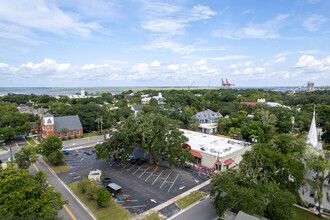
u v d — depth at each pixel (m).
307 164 33.53
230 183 29.59
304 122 92.94
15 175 25.69
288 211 27.81
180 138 49.97
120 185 41.59
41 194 27.02
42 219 23.28
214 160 50.16
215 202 30.44
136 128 49.81
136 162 54.47
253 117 92.44
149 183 42.59
